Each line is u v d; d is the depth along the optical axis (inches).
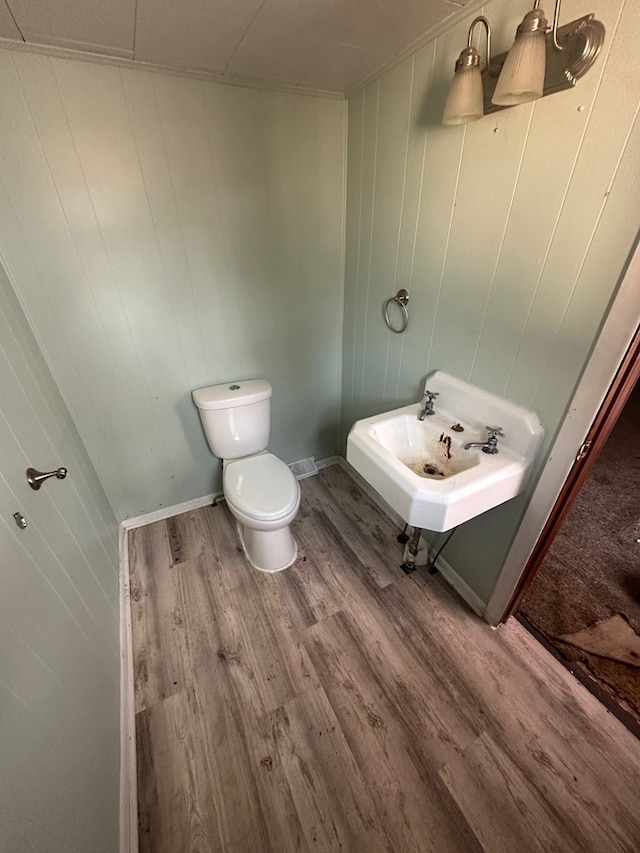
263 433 74.4
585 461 42.7
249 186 60.4
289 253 69.0
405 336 63.7
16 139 45.3
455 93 34.9
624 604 62.5
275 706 49.7
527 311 42.1
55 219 50.8
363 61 48.4
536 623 59.6
